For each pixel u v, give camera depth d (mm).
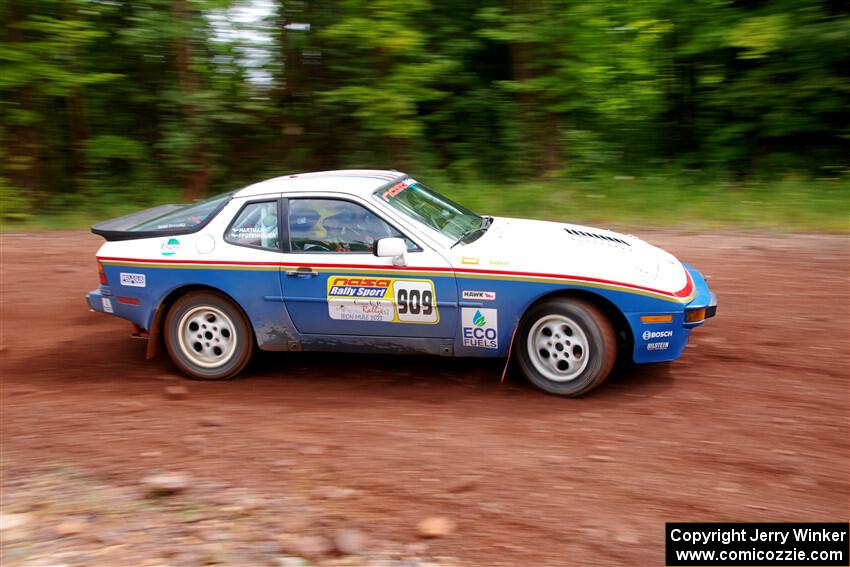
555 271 5203
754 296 7332
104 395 5734
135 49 14031
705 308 5371
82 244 10797
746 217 10648
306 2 13750
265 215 5801
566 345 5297
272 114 14695
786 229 10008
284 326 5762
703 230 10172
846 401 5062
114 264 6047
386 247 5285
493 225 6168
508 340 5379
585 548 3600
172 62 14250
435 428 4930
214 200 6145
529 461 4426
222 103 13906
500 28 13406
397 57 13109
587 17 12773
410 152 14102
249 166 14984
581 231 6070
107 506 4066
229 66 14148
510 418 5047
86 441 4867
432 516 3881
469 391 5574
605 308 5387
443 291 5395
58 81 13039
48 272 9227
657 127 14930
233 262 5742
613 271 5215
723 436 4652
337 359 6402
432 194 6391
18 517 3986
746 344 6156
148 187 14195
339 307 5605
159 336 6176
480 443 4680
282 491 4168
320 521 3867
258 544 3693
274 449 4672
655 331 5211
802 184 12211
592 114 14398
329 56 13945
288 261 5648
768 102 13289
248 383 5941
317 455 4574
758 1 13000
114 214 13203
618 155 14516
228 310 5871
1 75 12789
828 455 4371
